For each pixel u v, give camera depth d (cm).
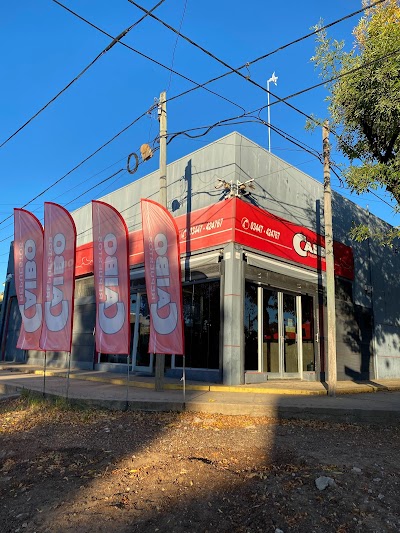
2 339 2341
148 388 1091
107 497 438
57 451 591
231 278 1114
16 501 440
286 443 609
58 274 975
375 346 1770
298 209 1424
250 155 1245
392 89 902
